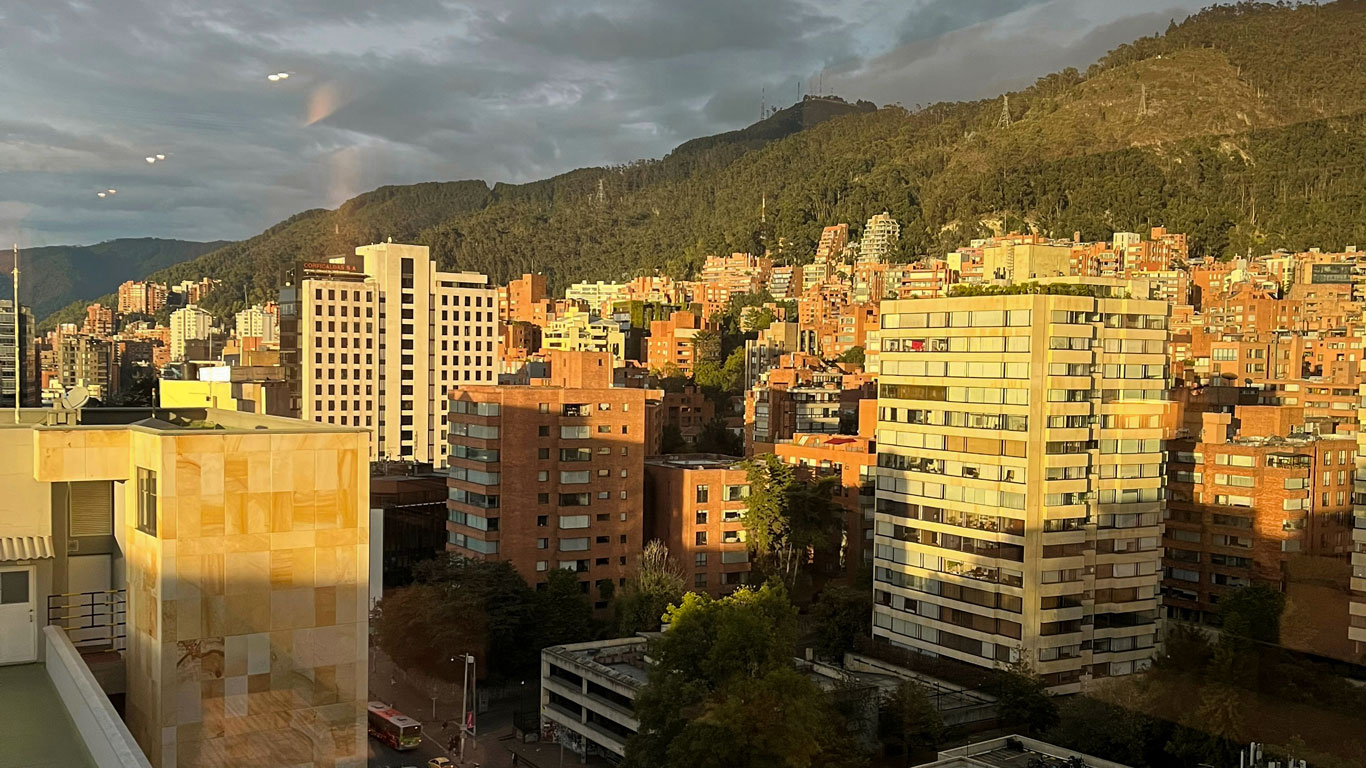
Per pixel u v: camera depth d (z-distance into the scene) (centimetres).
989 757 4853
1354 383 6372
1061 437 6266
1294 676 4853
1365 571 5019
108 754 1622
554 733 5928
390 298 14450
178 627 2419
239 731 2497
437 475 10000
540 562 8444
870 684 5559
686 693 4631
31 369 7262
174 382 8056
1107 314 6438
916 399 6938
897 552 7062
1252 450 5872
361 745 2636
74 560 2653
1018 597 6203
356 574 2623
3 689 2306
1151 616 6362
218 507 2450
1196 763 4788
